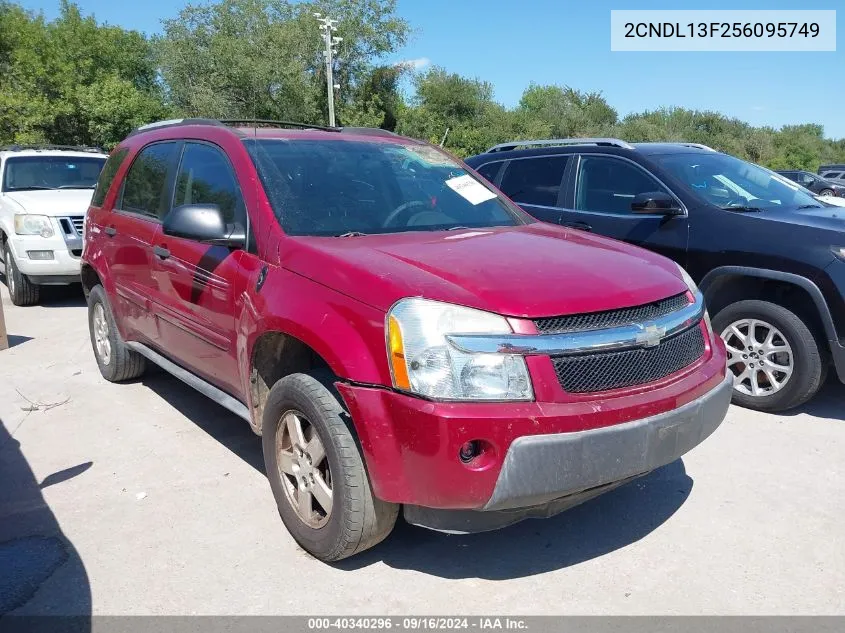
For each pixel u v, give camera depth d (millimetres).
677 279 3342
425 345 2641
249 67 40281
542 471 2623
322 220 3582
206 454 4320
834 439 4473
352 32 45281
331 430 2906
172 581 3049
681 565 3158
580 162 6203
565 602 2908
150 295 4504
